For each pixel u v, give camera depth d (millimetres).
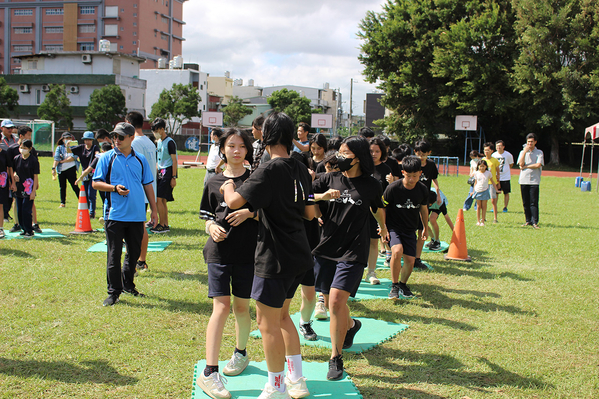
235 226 3238
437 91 38656
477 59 35719
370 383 3361
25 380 3225
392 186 5090
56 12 89938
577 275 6352
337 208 3740
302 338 4168
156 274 5957
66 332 4055
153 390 3164
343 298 3494
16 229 8227
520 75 34250
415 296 5379
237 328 3416
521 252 7727
